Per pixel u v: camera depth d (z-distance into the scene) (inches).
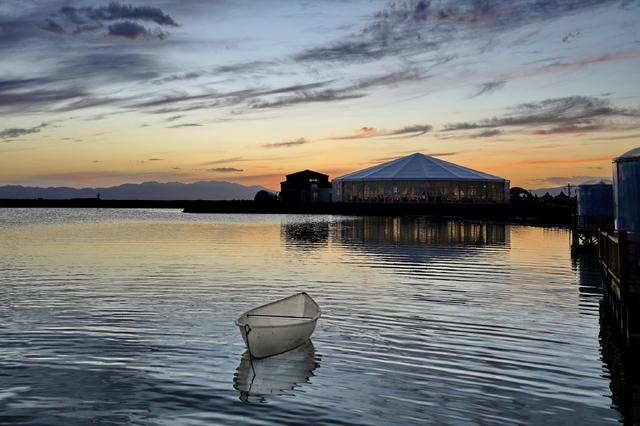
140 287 998.4
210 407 463.2
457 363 569.9
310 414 448.8
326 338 658.2
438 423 433.4
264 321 637.3
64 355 591.8
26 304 844.0
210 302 865.5
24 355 590.9
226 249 1695.4
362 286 1010.7
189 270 1223.5
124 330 690.8
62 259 1443.2
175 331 687.1
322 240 2011.6
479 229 2598.4
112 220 4143.7
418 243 1883.6
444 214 4065.0
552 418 441.7
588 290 972.6
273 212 5004.9
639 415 446.0
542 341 646.5
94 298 894.4
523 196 4894.2
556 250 1652.3
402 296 913.5
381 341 645.3
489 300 881.5
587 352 605.6
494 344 634.2
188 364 564.7
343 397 483.5
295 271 1203.9
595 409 458.6
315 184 5585.6
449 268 1256.8
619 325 651.5
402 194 4559.5
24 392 492.1
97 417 444.5
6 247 1786.4
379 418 441.4
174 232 2513.5
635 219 732.0
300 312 686.5
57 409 458.9
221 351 607.5
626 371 544.7
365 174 4832.7
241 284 1032.2
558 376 532.1
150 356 588.7
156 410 456.4
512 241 1957.4
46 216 5374.0
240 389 499.5
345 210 4517.7
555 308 821.9
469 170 4958.2
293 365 561.9
